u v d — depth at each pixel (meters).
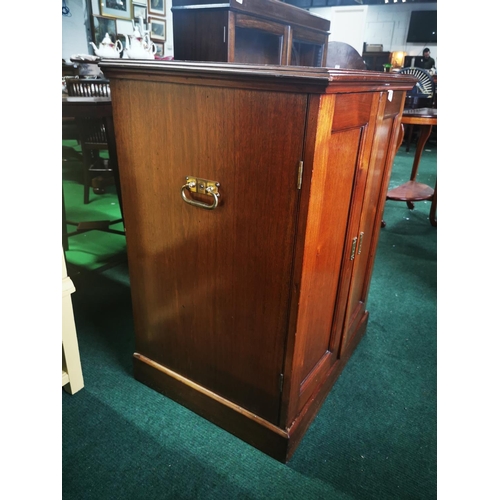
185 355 1.43
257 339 1.20
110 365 1.72
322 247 1.14
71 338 1.47
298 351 1.17
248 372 1.27
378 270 2.65
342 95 0.95
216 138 1.04
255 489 1.22
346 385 1.65
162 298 1.39
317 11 9.86
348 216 1.29
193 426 1.43
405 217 3.71
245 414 1.33
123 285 2.37
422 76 5.62
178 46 1.45
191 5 1.36
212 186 1.09
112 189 4.09
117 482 1.22
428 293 2.38
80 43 5.71
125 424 1.43
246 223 1.08
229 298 1.21
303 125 0.89
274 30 1.55
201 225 1.17
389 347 1.89
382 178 1.58
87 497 1.18
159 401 1.53
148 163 1.20
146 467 1.27
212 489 1.21
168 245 1.28
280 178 0.97
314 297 1.19
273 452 1.31
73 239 2.96
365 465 1.31
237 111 0.97
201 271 1.24
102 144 3.42
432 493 1.23
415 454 1.36
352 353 1.83
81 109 1.94
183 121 1.08
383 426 1.46
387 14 9.22
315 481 1.25
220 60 1.37
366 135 1.21
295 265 1.03
